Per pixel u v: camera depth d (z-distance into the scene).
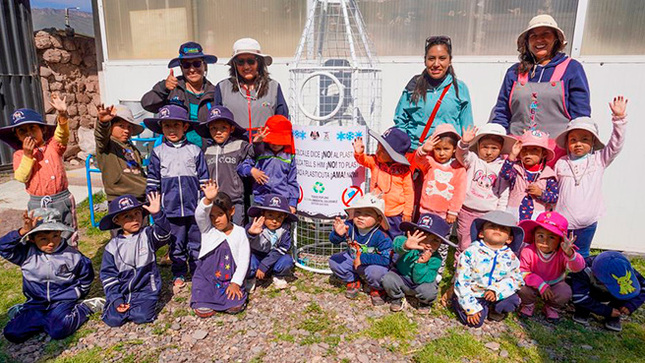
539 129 3.73
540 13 4.52
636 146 4.53
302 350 3.01
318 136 3.77
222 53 5.45
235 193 3.94
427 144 3.57
